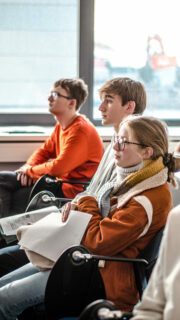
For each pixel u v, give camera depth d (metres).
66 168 2.89
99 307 1.25
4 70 3.85
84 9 3.79
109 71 3.91
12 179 2.98
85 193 2.25
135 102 2.33
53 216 1.95
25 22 3.81
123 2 3.82
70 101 3.00
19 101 3.91
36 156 3.28
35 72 3.88
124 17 3.84
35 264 1.82
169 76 3.97
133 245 1.75
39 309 1.75
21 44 3.83
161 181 1.77
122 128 1.84
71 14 3.82
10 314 1.75
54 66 3.88
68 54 3.88
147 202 1.72
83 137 2.92
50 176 2.73
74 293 1.58
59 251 1.79
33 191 2.65
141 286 1.68
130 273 1.70
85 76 3.88
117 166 1.88
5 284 1.87
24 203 2.95
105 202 1.86
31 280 1.77
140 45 3.89
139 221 1.70
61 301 1.58
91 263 1.58
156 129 1.80
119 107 2.32
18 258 2.10
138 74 3.94
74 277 1.57
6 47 3.82
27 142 3.49
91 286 1.60
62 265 1.56
